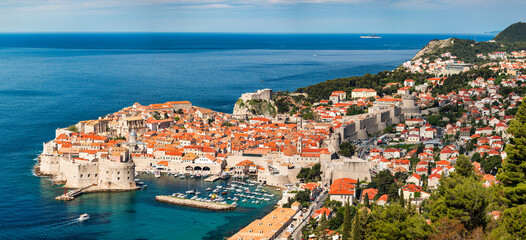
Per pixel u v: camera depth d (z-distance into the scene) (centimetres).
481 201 19775
